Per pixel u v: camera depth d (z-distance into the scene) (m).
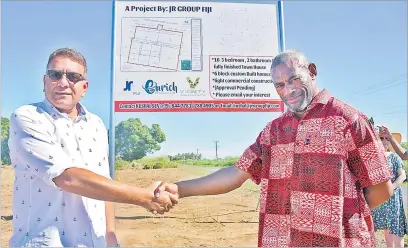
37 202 2.08
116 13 3.55
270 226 2.29
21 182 2.11
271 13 3.65
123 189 2.39
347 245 2.06
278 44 3.62
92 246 2.15
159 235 4.07
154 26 3.57
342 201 2.08
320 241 2.09
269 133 2.37
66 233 2.09
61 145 2.18
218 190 2.68
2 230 3.86
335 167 2.09
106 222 2.45
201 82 3.54
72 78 2.32
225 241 4.01
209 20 3.60
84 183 2.14
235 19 3.61
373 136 2.11
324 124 2.15
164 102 3.51
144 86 3.50
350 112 2.13
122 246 3.80
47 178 2.04
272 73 2.31
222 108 3.54
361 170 2.12
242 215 4.61
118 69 3.50
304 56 2.33
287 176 2.23
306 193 2.14
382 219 3.83
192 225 4.36
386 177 2.10
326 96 2.22
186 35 3.57
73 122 2.29
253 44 3.61
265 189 2.34
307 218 2.13
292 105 2.25
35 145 2.08
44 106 2.25
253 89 3.59
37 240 2.02
